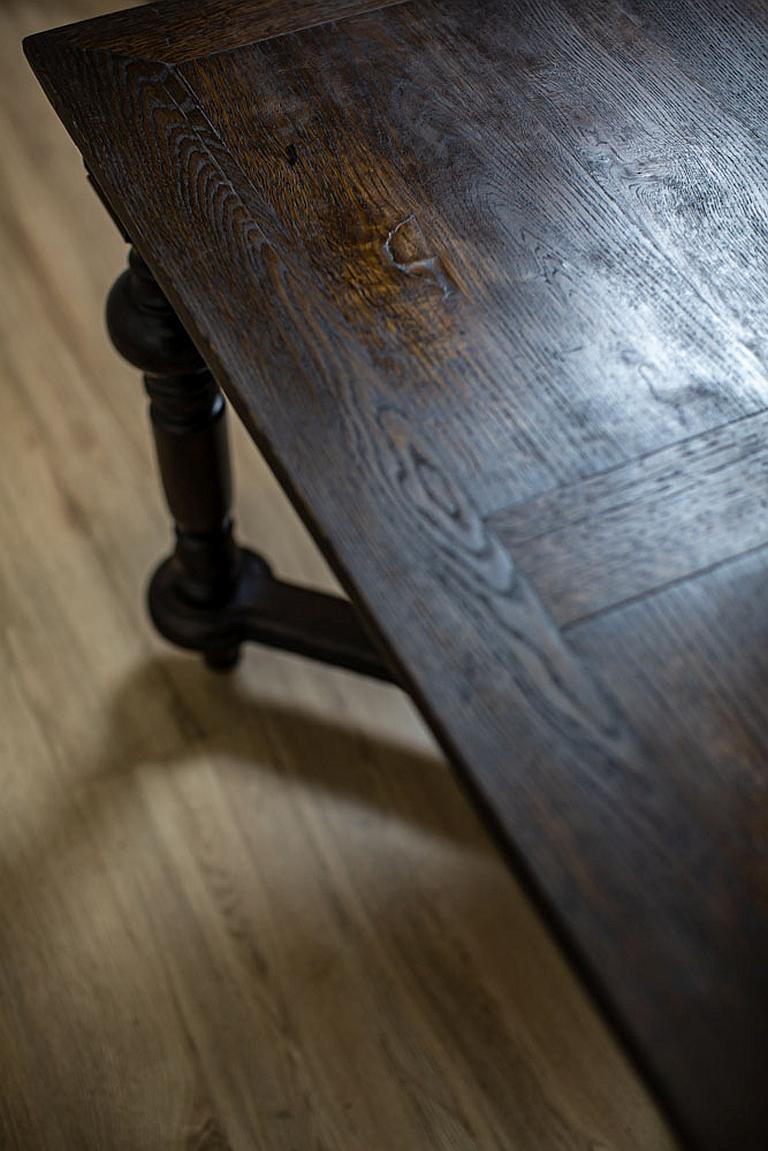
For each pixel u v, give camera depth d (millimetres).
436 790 1560
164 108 1090
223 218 1001
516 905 1466
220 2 1187
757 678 761
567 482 846
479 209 1012
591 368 905
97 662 1659
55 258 2119
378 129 1075
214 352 911
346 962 1422
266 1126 1307
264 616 1545
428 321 931
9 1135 1292
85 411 1915
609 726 739
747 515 832
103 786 1555
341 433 868
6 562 1748
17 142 2301
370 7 1182
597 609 790
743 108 1104
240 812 1537
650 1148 1291
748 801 711
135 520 1796
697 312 939
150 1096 1324
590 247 984
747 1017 637
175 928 1444
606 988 647
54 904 1459
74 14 2490
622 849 693
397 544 817
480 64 1134
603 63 1140
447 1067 1347
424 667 764
